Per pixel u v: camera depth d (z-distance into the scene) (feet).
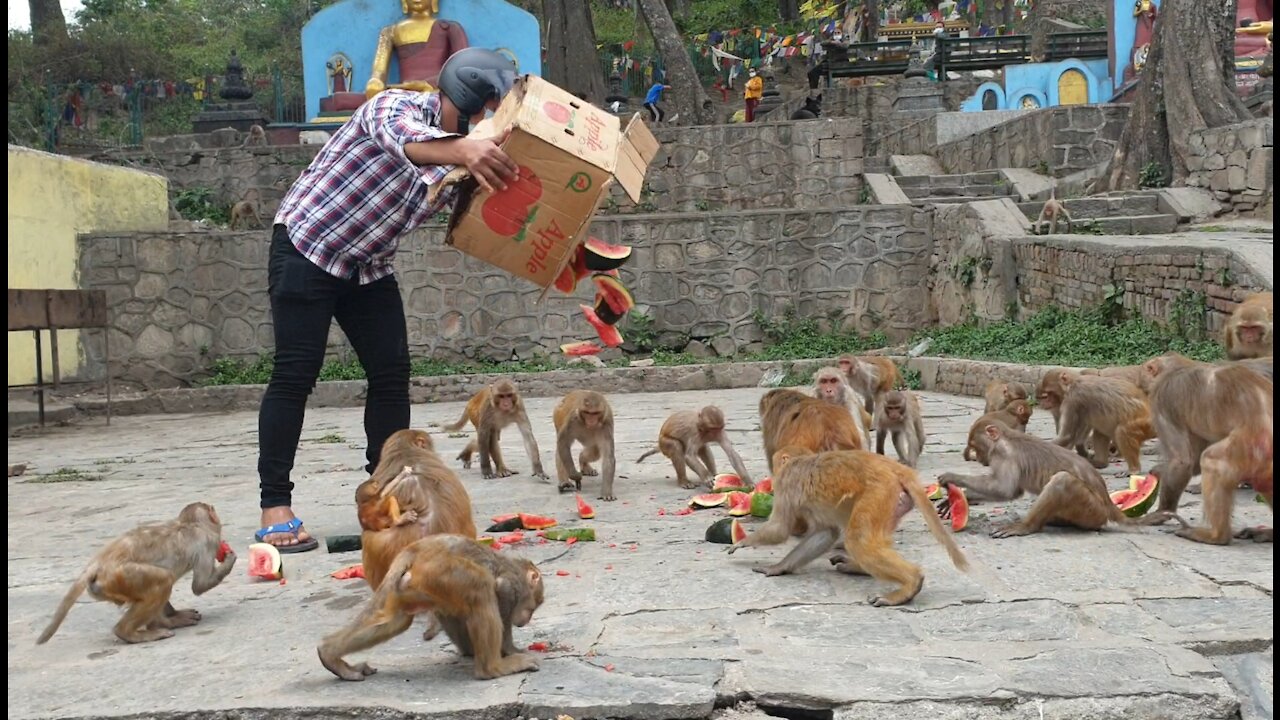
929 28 131.85
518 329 62.75
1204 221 55.72
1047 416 36.19
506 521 19.95
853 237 62.85
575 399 24.34
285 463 19.57
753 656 12.34
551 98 16.71
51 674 12.73
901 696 11.00
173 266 61.93
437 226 62.75
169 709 11.35
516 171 16.16
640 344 62.64
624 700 11.07
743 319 62.90
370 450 20.62
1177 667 11.64
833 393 23.61
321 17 88.58
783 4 153.17
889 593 14.40
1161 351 38.32
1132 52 97.04
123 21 175.63
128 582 13.73
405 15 88.74
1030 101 99.55
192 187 78.95
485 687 11.60
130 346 61.41
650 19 99.25
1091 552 16.67
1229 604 13.78
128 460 38.04
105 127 123.03
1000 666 11.82
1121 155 62.75
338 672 11.95
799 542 17.04
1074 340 42.98
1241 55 80.23
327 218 18.98
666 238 62.90
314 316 19.40
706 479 24.23
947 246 60.59
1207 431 17.37
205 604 15.74
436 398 58.03
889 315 62.90
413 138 16.83
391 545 13.79
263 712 11.20
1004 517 19.60
